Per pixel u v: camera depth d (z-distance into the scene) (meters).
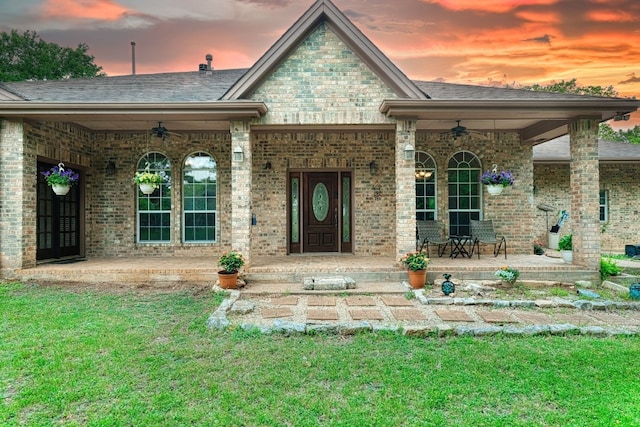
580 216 7.54
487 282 6.89
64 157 8.42
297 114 7.48
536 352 3.92
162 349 3.97
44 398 2.95
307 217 9.93
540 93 8.18
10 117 7.14
